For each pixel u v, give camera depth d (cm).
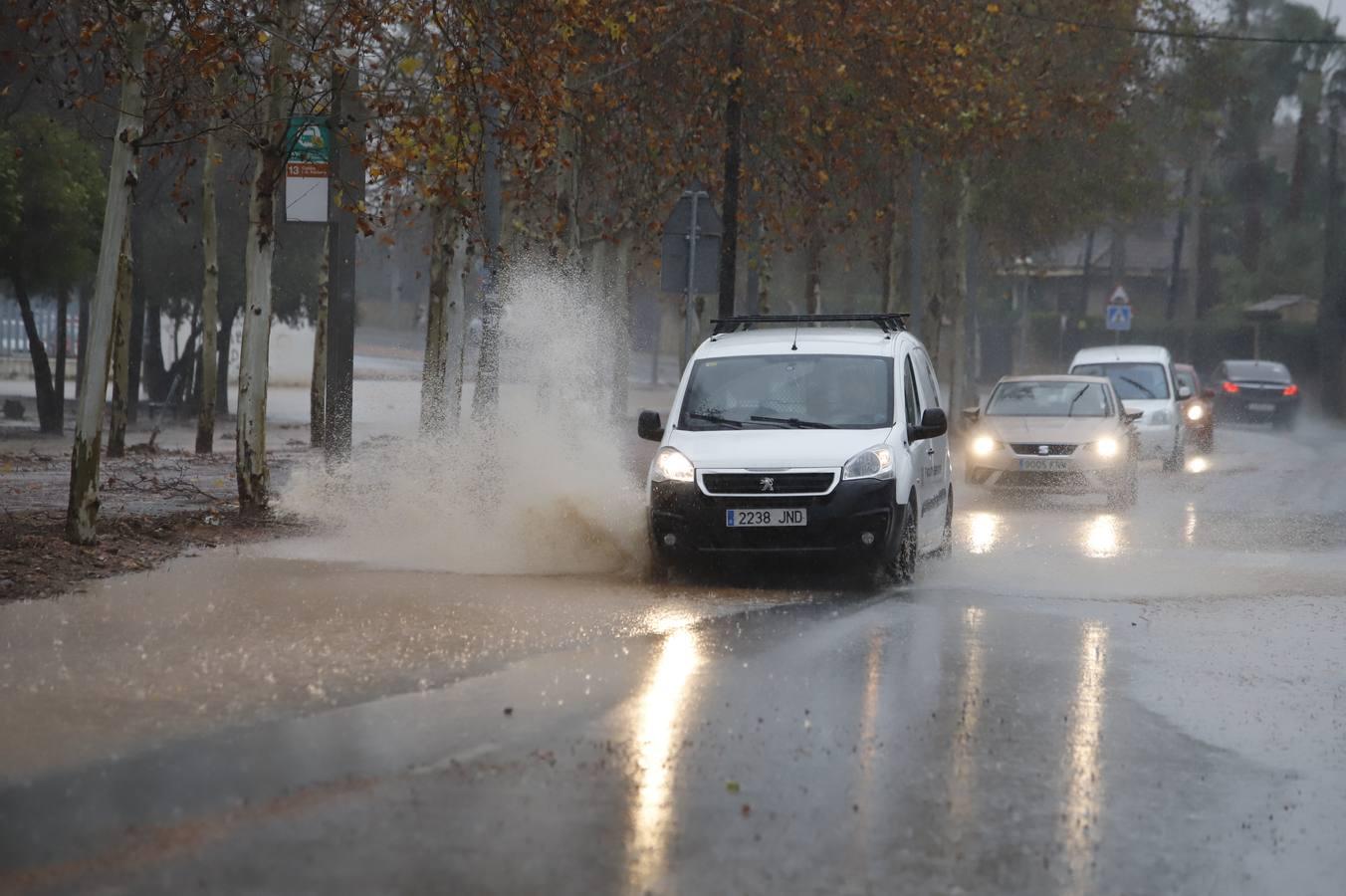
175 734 1275
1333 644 1828
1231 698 1527
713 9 4734
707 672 1573
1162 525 3212
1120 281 12681
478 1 3022
